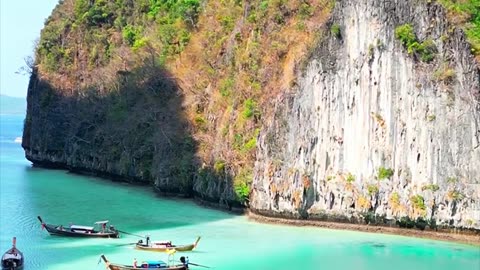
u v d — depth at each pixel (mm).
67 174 99938
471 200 53156
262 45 71125
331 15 61406
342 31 59906
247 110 68188
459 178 53875
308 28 65625
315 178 59281
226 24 84000
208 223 59375
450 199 53531
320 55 60438
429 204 54344
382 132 57438
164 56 93812
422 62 56531
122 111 95312
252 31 74125
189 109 81938
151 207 68062
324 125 59531
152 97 90875
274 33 70125
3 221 58500
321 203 58906
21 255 42531
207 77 82125
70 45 118000
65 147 105688
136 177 86562
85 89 107312
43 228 55344
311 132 59688
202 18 92875
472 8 57906
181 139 78812
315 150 59562
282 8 71000
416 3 57500
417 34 57188
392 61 57406
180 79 87562
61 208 66438
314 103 60125
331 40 60281
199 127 79000
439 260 46688
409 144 56188
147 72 93375
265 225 58969
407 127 56438
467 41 55719
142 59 96500
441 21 56875
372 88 58094
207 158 71500
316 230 57094
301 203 58656
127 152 88500
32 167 111938
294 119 60688
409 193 55562
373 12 58469
